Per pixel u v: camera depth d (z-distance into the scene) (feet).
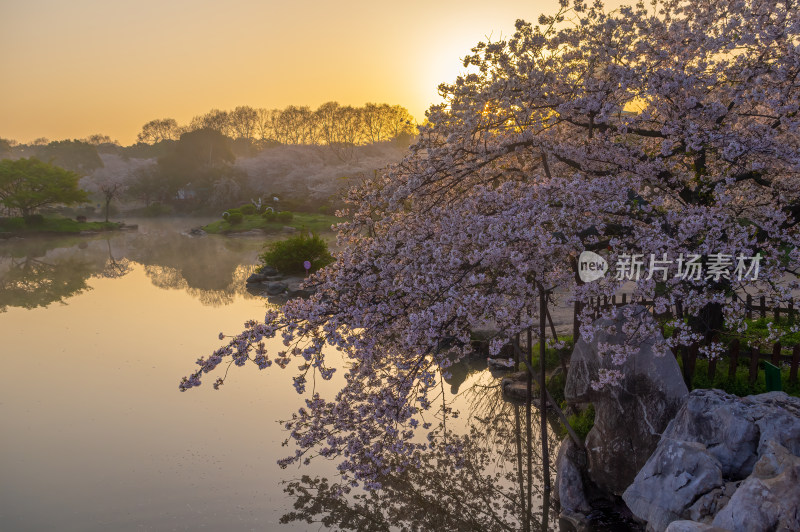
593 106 27.45
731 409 23.12
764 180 29.12
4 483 31.24
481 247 24.76
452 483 31.73
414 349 24.95
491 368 50.65
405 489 31.09
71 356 55.62
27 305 81.92
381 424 25.73
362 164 297.12
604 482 27.14
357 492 30.66
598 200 25.30
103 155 545.03
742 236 24.64
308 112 464.24
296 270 104.22
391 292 26.58
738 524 18.49
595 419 27.86
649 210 25.93
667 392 25.50
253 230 203.41
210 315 74.84
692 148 26.76
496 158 29.91
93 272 117.80
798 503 17.93
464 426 39.09
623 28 27.17
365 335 25.34
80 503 29.17
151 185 336.49
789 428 21.56
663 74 25.93
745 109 29.68
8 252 156.04
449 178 30.17
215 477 31.96
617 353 25.34
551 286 27.86
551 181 24.38
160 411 41.63
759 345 33.73
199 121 527.40
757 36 27.37
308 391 44.96
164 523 27.22
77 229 215.51
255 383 47.39
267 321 25.08
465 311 23.77
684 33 27.50
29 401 43.60
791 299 25.12
